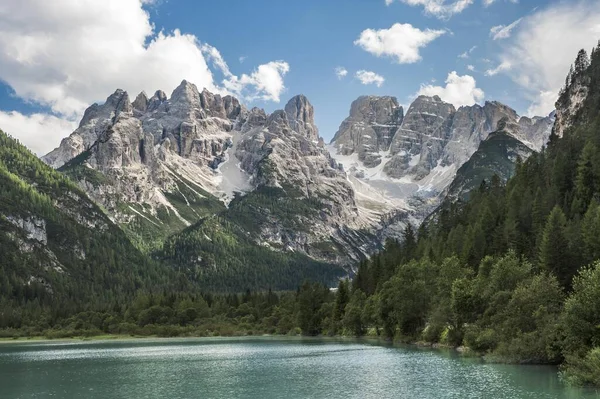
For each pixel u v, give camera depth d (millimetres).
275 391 94000
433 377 99000
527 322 112625
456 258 171875
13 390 102625
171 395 93562
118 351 193375
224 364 139125
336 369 118875
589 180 179375
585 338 88375
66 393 98312
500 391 82125
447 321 148375
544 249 138750
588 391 80125
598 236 134875
